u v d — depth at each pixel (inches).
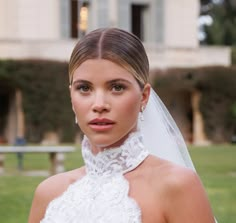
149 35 1363.2
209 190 565.0
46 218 84.0
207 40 2247.8
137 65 79.1
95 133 79.5
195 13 1374.3
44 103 1213.7
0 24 1253.7
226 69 1291.8
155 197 78.1
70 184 87.7
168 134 105.2
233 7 2252.7
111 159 81.7
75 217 80.5
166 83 1282.0
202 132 1304.1
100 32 80.0
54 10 1280.8
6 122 1240.2
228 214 436.1
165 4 1362.0
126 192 79.2
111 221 77.3
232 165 809.5
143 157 82.0
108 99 78.5
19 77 1200.8
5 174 703.1
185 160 106.7
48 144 1190.3
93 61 78.5
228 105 1298.0
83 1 1296.8
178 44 1369.3
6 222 410.0
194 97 1309.1
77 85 79.8
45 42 1221.7
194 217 77.0
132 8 1354.6
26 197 513.7
